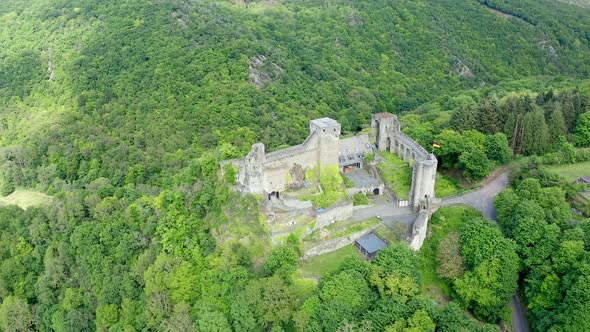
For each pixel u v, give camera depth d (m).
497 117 151.88
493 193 131.38
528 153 148.25
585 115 152.12
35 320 132.38
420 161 120.19
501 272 99.56
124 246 128.88
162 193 137.88
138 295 120.44
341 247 113.62
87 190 162.50
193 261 116.56
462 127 150.62
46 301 133.50
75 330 123.25
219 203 122.69
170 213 126.44
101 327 119.62
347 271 98.75
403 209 124.06
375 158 139.38
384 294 96.50
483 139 142.50
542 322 93.31
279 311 95.75
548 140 150.12
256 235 113.00
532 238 104.69
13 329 130.00
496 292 99.06
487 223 111.44
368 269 100.06
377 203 127.25
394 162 137.38
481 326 96.25
